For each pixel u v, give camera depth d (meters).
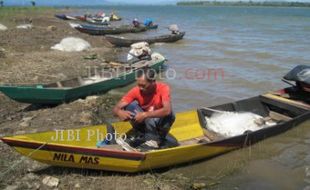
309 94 10.84
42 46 20.44
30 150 6.12
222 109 9.68
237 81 14.49
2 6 61.25
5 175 6.52
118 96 12.25
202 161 7.78
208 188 6.82
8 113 9.91
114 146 7.17
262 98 10.46
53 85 11.27
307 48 23.31
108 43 24.70
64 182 6.49
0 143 7.71
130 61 15.35
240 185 6.98
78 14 70.25
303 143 8.80
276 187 6.94
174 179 7.02
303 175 7.40
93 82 12.04
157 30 36.38
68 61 16.52
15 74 13.59
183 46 24.58
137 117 6.95
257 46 24.36
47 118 9.46
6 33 24.25
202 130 8.98
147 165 6.91
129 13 92.69
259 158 8.02
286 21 55.88
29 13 53.88
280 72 16.03
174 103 11.87
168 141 7.55
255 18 65.50
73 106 10.56
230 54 20.84
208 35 31.98
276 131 8.86
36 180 6.46
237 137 8.00
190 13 95.38
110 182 6.63
